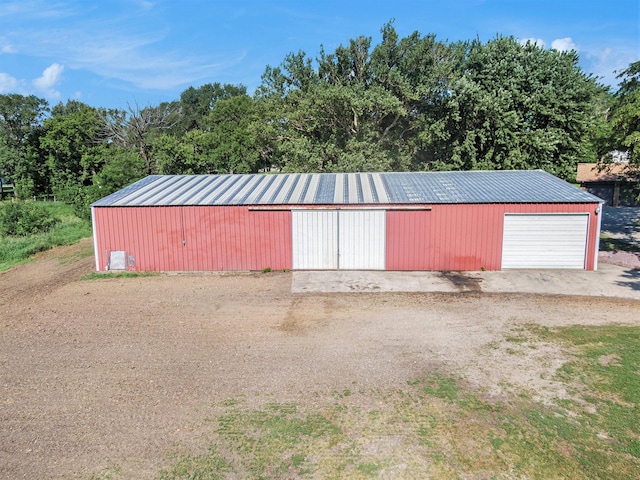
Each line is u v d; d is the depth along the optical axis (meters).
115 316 12.27
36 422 7.03
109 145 49.91
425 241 16.97
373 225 17.02
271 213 17.22
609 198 36.69
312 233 17.22
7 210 27.92
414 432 6.56
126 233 17.62
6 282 17.05
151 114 47.75
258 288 14.99
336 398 7.59
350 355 9.35
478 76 29.31
